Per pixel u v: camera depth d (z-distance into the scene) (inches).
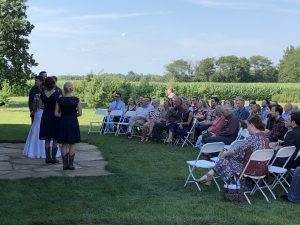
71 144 313.0
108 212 207.3
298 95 1834.4
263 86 1839.3
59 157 368.8
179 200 235.3
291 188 243.9
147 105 533.0
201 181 266.5
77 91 1291.8
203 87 1712.6
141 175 298.2
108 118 550.9
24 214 201.6
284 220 203.2
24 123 689.6
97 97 1158.3
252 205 230.4
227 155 250.8
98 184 267.0
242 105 464.8
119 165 334.6
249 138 249.4
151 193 249.6
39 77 382.0
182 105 469.7
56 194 240.2
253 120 254.4
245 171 243.6
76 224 192.1
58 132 313.0
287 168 273.4
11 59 1175.6
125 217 198.2
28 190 247.9
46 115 335.3
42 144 365.1
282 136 325.4
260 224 197.0
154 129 478.9
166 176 297.9
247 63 3228.3
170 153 402.0
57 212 205.9
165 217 200.5
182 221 195.6
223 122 375.6
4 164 332.8
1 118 795.4
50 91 333.1
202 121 472.1
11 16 1156.5
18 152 391.5
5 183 263.6
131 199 233.9
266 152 238.8
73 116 311.3
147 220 195.0
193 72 3228.3
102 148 420.8
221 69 3223.4
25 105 1267.2
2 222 187.9
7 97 1170.6
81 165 335.3
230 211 215.8
